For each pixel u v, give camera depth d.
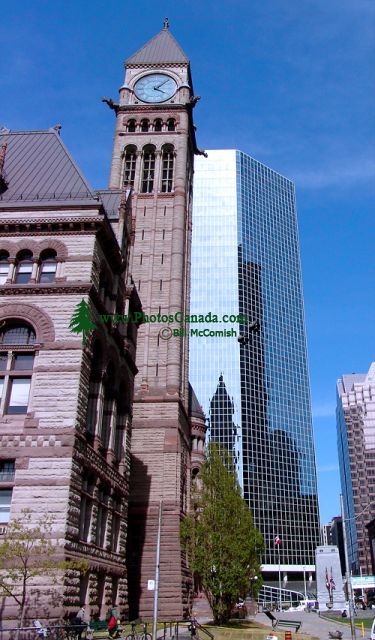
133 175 84.44
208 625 50.25
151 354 70.44
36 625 30.06
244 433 194.12
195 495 68.94
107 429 45.59
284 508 197.12
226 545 53.50
